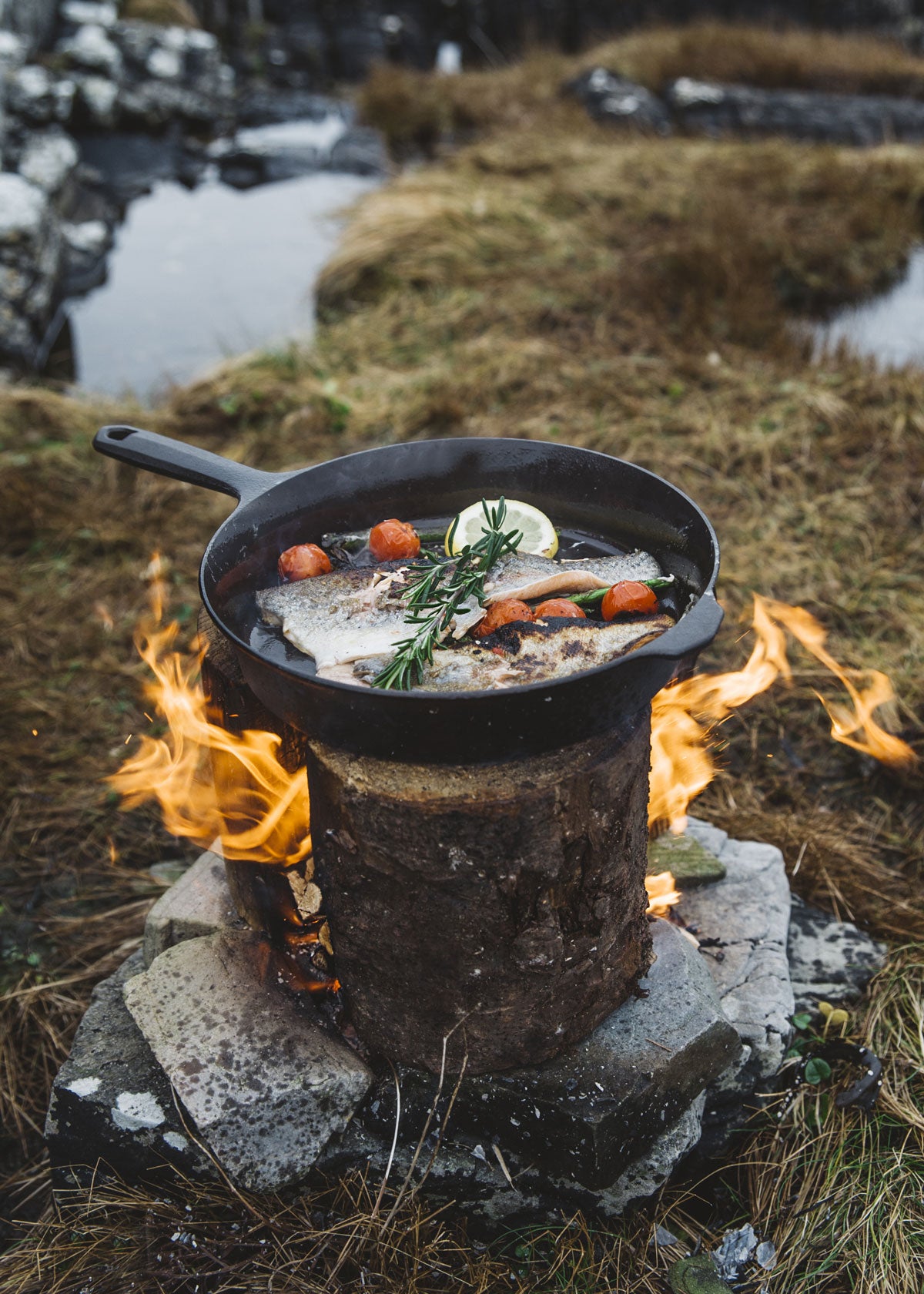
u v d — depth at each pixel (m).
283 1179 0.88
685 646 0.75
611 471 0.94
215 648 0.89
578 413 1.85
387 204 2.67
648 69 3.64
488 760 0.79
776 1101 0.96
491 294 2.29
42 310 2.30
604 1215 0.90
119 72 3.34
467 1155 0.90
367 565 0.92
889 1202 0.91
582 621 0.83
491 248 2.47
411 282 2.40
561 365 2.00
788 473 1.68
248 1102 0.87
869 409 1.85
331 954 0.92
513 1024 0.87
